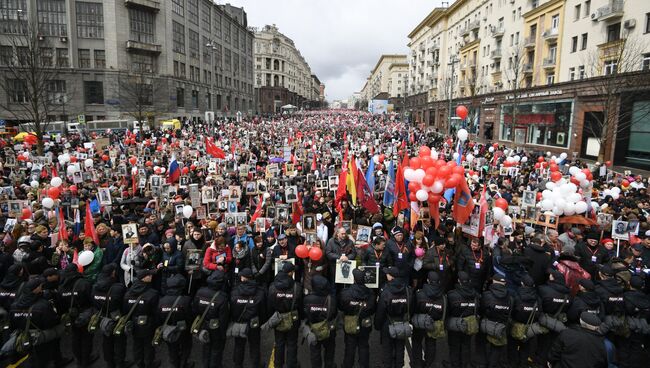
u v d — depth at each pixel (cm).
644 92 2373
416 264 677
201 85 6500
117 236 730
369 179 1046
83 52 4747
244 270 545
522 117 3881
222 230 721
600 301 523
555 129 3328
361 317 535
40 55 2477
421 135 4112
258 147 2631
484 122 4778
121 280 697
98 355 614
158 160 1850
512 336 545
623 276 588
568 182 908
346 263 588
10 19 3962
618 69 2408
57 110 4509
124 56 4928
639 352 540
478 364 571
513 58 4103
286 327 530
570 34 3228
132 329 545
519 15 4094
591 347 409
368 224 821
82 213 1057
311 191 1223
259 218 822
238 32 8544
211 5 6912
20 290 554
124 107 4869
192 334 573
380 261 653
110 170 1641
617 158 2634
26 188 1262
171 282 546
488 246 723
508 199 1145
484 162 1980
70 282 555
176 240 678
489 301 531
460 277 545
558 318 527
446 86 6131
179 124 4712
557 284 539
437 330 525
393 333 517
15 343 501
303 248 609
